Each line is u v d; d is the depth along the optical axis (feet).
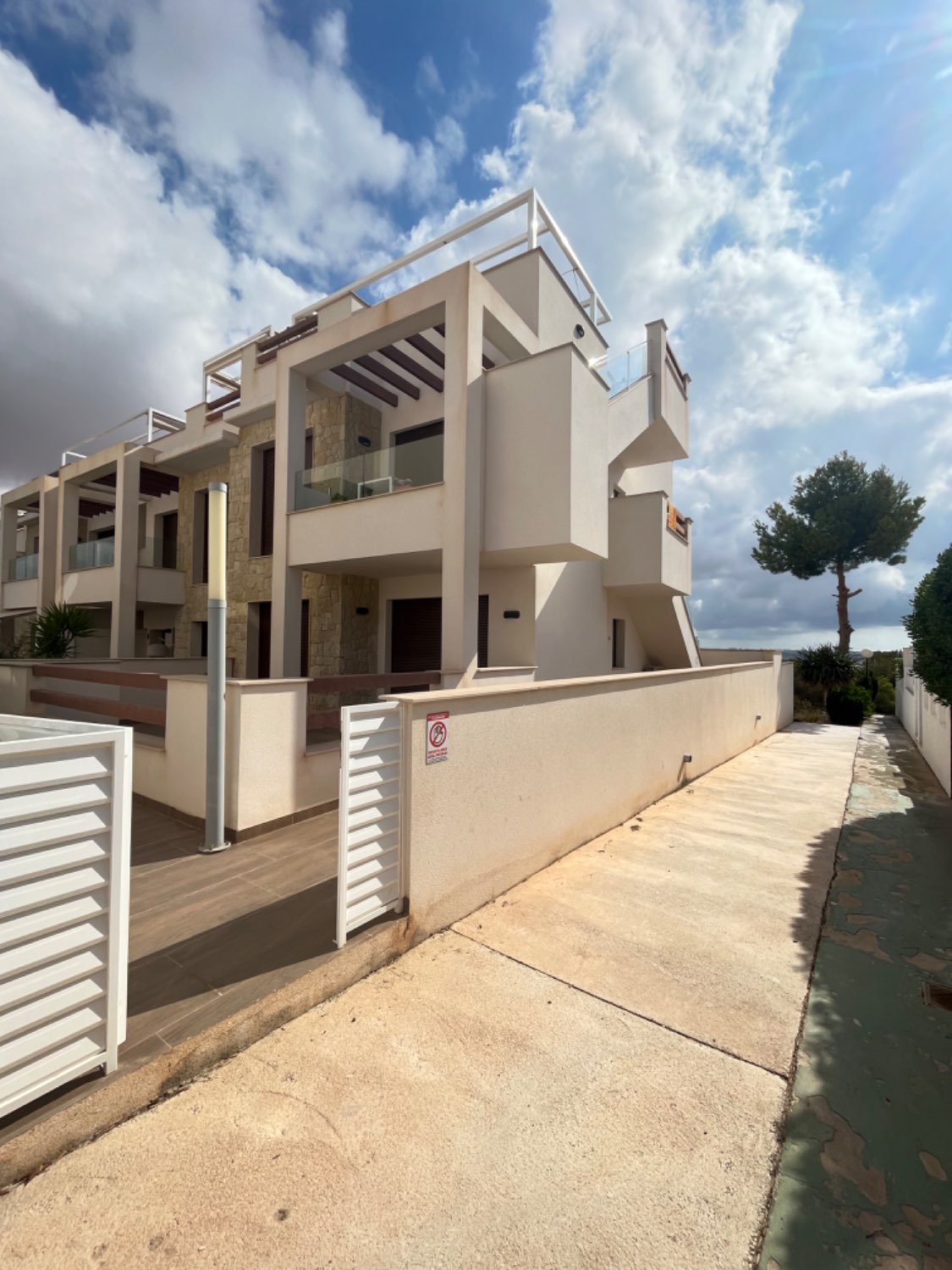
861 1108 7.13
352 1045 7.87
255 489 41.04
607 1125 6.62
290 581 31.68
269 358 40.78
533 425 25.41
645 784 21.24
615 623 44.34
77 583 53.83
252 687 15.40
